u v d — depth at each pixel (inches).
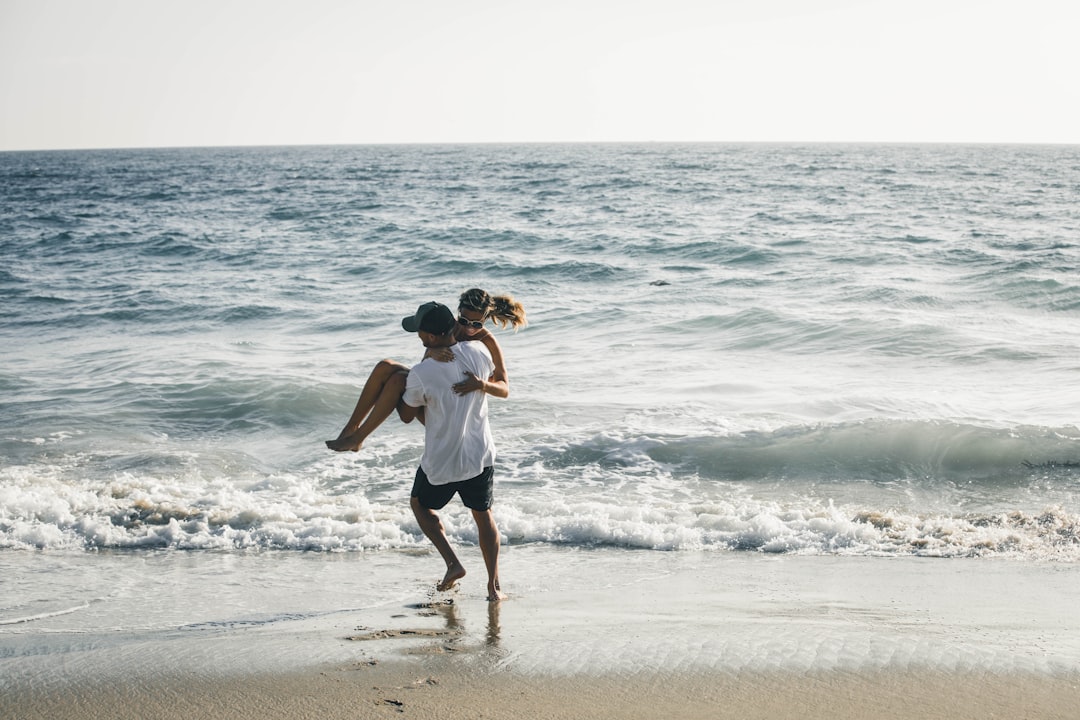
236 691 135.4
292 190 2306.8
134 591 201.9
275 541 246.7
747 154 5625.0
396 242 1071.6
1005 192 1860.2
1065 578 205.0
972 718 124.7
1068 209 1411.2
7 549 242.8
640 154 5728.3
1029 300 631.2
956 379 422.6
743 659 147.3
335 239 1111.6
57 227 1348.4
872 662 145.7
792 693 133.6
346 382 432.1
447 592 197.8
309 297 719.1
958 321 559.8
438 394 174.6
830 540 240.2
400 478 307.1
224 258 968.9
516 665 145.2
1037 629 164.4
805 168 3189.0
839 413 365.4
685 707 128.6
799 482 296.0
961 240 969.5
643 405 384.5
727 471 307.4
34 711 129.5
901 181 2311.8
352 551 239.5
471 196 1899.6
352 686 136.7
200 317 639.8
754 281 743.7
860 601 186.9
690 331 551.8
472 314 179.8
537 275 816.9
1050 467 297.4
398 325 600.1
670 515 260.8
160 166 4751.5
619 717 125.1
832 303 639.8
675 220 1269.7
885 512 265.7
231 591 201.2
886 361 462.3
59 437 357.7
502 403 393.4
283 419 381.7
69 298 721.0
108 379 446.9
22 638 165.8
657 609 181.0
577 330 570.3
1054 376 421.4
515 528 251.8
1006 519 254.2
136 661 149.3
